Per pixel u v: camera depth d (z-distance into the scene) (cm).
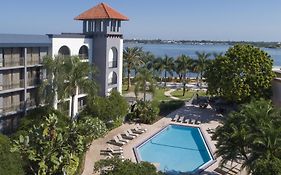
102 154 3488
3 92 3744
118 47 5372
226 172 3080
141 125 4716
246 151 2631
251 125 2581
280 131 2444
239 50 5272
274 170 2247
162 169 3359
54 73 3850
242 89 5025
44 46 4191
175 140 4328
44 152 2494
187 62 8244
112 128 4388
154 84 5334
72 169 2633
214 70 5356
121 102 4450
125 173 2208
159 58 9050
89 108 4234
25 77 3984
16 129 3647
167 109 5666
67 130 2756
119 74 5484
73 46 4669
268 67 5178
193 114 5434
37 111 3684
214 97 6575
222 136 2723
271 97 5166
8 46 3650
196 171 3175
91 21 5109
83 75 3988
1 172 2077
